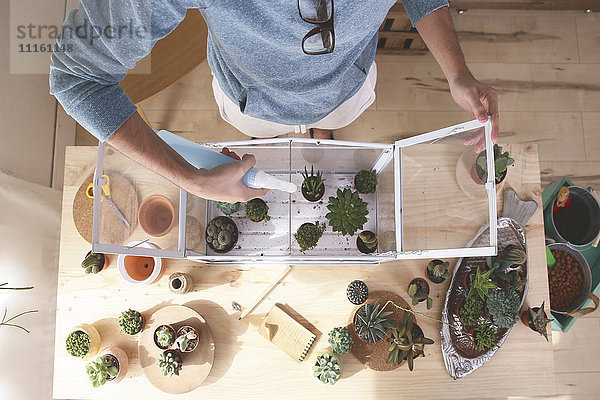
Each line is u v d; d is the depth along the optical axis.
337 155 1.45
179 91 2.19
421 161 1.29
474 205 1.16
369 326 1.45
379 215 1.54
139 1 0.62
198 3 0.67
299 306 1.53
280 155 1.44
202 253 1.48
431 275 1.52
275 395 1.48
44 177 1.86
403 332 1.43
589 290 1.68
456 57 1.09
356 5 0.71
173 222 1.28
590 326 2.09
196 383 1.45
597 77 2.26
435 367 1.50
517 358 1.50
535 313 1.47
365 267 1.54
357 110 1.47
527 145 1.60
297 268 1.54
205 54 1.65
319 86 0.98
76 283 1.52
